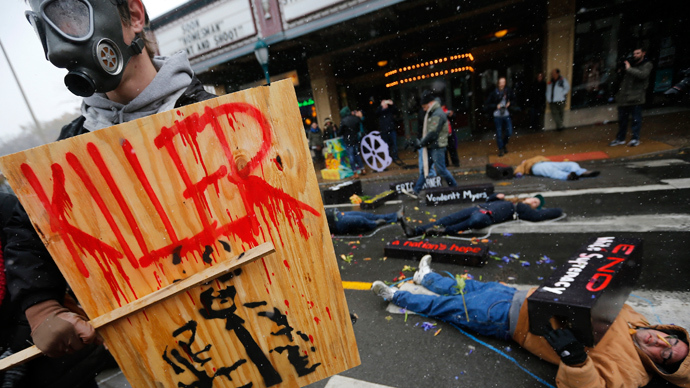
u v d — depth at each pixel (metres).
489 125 11.70
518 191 4.79
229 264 0.79
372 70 11.75
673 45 7.89
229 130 0.77
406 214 4.73
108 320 0.76
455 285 2.39
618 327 1.70
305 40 8.79
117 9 0.78
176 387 0.87
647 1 7.56
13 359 0.79
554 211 3.61
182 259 0.81
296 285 0.89
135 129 0.73
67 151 0.70
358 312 2.64
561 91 8.42
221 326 0.86
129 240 0.77
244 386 0.92
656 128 6.68
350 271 3.36
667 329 1.65
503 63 11.12
